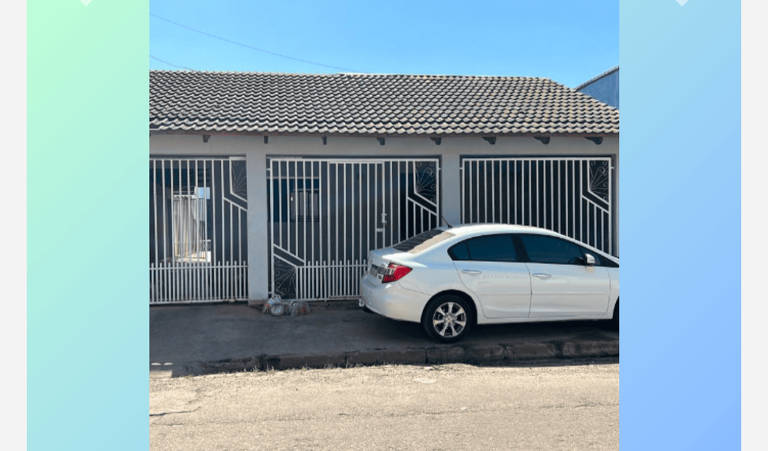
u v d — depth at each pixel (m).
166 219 8.70
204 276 8.75
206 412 4.60
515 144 9.09
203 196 8.77
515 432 4.18
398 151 8.95
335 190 8.98
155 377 5.55
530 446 3.93
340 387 5.25
